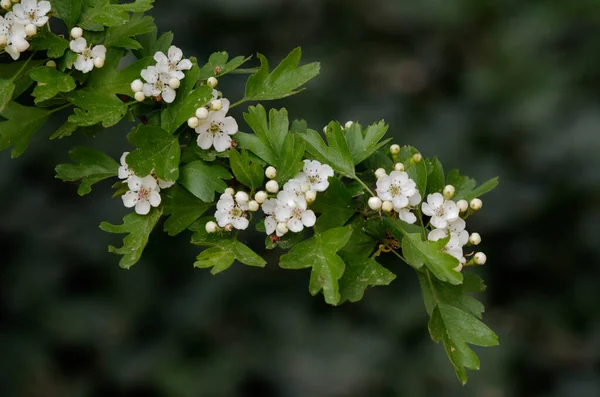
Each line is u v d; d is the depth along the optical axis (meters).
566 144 1.15
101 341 1.05
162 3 1.16
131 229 0.66
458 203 0.66
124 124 1.07
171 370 1.04
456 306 0.66
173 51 0.67
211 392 1.03
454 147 1.16
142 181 0.66
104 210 1.07
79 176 0.67
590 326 1.16
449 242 0.66
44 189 1.06
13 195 1.05
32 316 1.04
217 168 0.66
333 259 0.64
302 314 1.07
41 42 0.67
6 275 1.04
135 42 0.68
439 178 0.67
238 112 1.10
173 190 0.67
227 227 0.66
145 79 0.66
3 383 1.02
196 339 1.06
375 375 1.03
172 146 0.66
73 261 1.06
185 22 1.16
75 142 1.06
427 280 0.66
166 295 1.07
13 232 1.05
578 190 1.15
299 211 0.65
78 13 0.68
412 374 1.04
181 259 1.07
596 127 1.14
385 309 1.06
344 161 0.66
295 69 0.68
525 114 1.16
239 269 1.07
